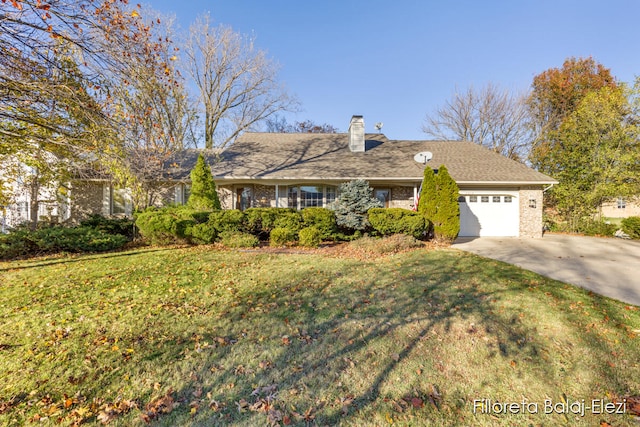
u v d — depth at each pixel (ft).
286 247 30.32
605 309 13.57
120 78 19.30
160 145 35.68
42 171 31.37
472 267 21.40
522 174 41.86
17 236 26.50
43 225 36.17
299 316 13.02
